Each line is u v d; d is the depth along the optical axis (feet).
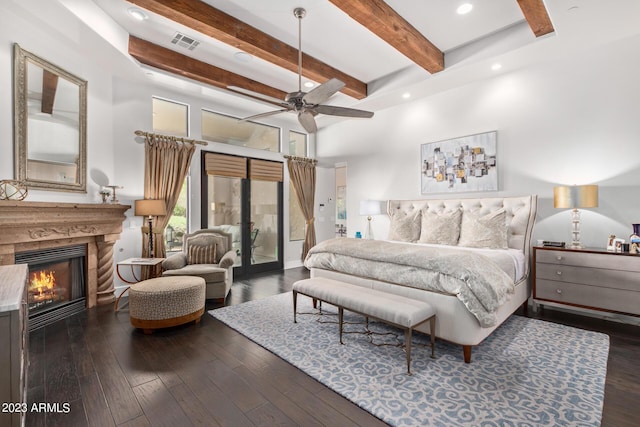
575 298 10.48
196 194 16.35
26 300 6.41
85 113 11.90
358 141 19.79
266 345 8.68
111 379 6.96
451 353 8.18
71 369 7.39
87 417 5.69
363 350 8.36
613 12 8.93
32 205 9.15
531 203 12.34
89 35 10.32
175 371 7.32
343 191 24.75
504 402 6.01
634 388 6.50
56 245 10.66
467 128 14.58
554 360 7.72
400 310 7.39
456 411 5.76
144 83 14.43
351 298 8.46
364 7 9.34
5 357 4.00
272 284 16.15
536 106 12.58
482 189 14.07
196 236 14.42
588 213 11.41
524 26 11.14
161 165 14.82
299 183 21.13
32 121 9.90
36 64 9.98
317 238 22.43
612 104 10.90
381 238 18.38
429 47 12.30
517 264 10.78
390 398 6.20
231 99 16.56
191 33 11.68
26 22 9.67
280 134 20.63
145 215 13.56
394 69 14.93
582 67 11.49
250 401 6.19
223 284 12.66
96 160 12.60
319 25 11.16
